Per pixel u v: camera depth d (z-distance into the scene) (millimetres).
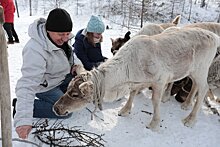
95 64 4730
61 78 3857
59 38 3369
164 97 4781
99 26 4594
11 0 7996
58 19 3201
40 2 18516
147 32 5102
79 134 3383
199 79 4262
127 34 5816
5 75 2287
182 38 4047
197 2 20328
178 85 4781
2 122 2418
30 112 3080
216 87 4625
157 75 3828
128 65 3703
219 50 4477
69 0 18891
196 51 4082
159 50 3816
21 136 3021
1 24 2166
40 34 3334
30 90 3166
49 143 3273
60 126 3771
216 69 4504
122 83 3754
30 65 3250
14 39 8875
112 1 18297
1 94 2330
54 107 3533
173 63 3908
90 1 18562
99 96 3498
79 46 4754
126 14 16516
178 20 5965
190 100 4633
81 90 3264
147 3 17094
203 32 4242
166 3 18672
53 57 3514
